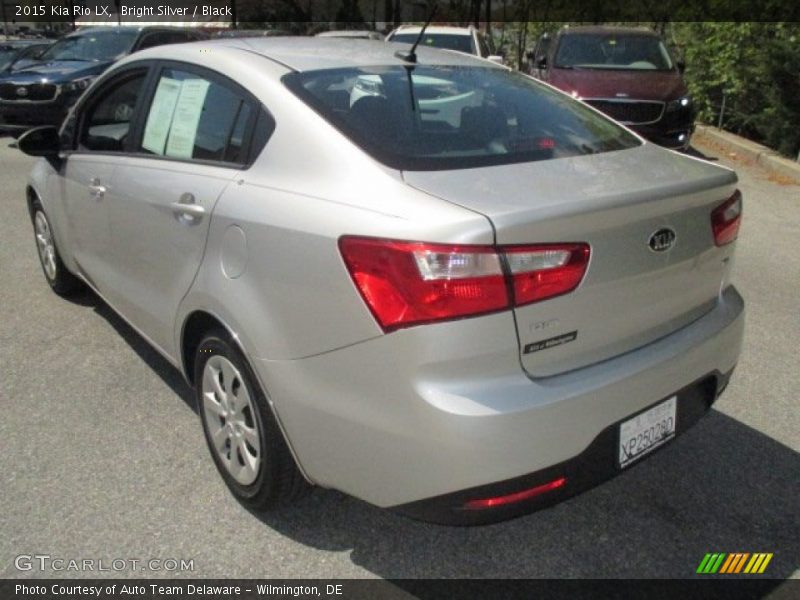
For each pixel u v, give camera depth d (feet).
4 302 16.24
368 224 7.28
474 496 7.15
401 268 6.95
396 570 8.59
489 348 6.96
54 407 11.87
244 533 9.11
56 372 13.03
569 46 35.65
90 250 13.12
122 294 11.90
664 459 10.67
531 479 7.25
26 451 10.66
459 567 8.65
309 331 7.73
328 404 7.71
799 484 10.14
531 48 74.74
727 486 10.08
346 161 8.04
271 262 8.08
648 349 8.17
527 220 6.90
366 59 10.39
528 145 9.03
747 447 10.98
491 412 6.89
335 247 7.44
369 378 7.30
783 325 15.52
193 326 9.93
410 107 9.18
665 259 8.06
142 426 11.34
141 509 9.48
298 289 7.79
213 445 9.86
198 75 10.38
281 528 9.20
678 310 8.57
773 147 34.58
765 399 12.41
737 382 12.98
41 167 15.40
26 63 39.73
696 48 41.83
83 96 13.38
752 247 21.04
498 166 8.25
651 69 34.12
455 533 9.18
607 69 34.09
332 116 8.60
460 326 6.84
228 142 9.45
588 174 8.23
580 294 7.33
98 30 41.55
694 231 8.43
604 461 7.80
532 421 7.04
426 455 7.10
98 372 13.04
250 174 8.85
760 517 9.48
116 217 11.48
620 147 9.68
